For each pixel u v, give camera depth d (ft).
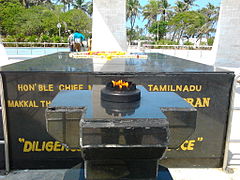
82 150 3.58
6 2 109.50
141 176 4.34
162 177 5.52
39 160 7.97
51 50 58.29
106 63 10.50
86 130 3.34
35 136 7.75
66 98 4.49
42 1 142.00
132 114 3.58
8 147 7.77
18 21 105.60
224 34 33.58
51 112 3.96
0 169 8.02
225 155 8.20
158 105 4.11
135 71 7.55
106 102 4.18
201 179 7.70
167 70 7.86
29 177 7.55
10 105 7.48
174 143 4.27
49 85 7.39
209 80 7.64
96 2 33.06
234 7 32.37
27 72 7.27
